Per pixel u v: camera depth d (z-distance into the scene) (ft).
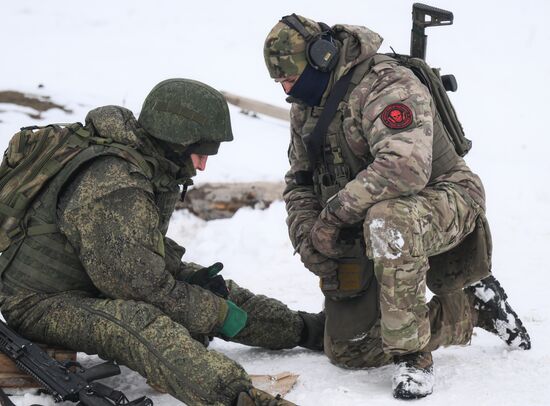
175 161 12.37
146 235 11.75
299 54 12.89
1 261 12.28
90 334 11.61
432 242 12.39
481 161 26.66
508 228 21.76
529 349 14.34
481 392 12.44
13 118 24.72
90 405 11.02
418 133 12.26
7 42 35.24
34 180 11.96
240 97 29.12
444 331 13.38
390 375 13.33
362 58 12.86
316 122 13.23
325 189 13.33
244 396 10.93
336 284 13.43
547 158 27.55
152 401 11.82
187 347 11.23
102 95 28.45
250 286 18.57
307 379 13.09
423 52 13.92
